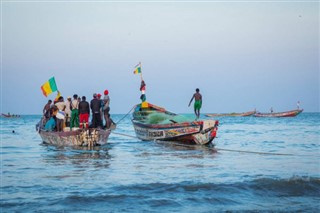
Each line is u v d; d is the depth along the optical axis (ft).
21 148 83.46
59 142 84.02
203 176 49.70
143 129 96.02
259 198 39.65
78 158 66.39
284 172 52.90
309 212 35.27
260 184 43.45
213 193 40.93
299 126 188.24
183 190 41.88
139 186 43.11
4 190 41.98
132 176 49.65
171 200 38.29
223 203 37.86
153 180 47.03
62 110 83.97
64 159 65.21
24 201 37.76
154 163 60.64
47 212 34.73
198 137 84.64
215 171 53.47
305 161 63.31
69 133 78.84
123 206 36.58
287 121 267.18
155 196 39.81
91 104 82.38
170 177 49.01
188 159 65.21
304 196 40.47
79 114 79.51
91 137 78.69
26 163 60.85
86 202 37.52
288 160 64.59
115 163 60.59
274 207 36.70
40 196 39.58
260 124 217.36
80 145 79.51
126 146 85.10
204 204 37.45
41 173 51.83
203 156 69.21
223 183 44.29
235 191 41.57
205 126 83.51
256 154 72.28
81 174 51.01
